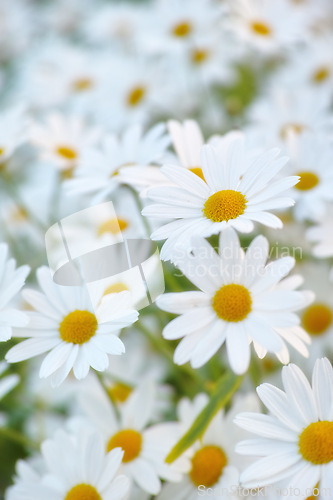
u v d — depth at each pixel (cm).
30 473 37
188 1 57
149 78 56
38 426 44
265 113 49
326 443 32
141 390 38
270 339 32
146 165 40
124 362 44
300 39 53
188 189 35
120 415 38
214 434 37
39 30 79
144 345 45
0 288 36
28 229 48
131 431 37
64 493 35
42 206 48
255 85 58
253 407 37
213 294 34
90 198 47
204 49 57
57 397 45
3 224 49
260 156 35
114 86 57
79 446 36
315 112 48
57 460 36
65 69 62
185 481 36
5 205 50
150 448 37
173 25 56
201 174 38
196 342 33
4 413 45
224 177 35
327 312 43
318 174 41
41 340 35
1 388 40
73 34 76
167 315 40
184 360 33
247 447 33
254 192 34
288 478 32
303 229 44
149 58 58
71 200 47
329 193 40
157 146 41
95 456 35
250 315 33
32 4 83
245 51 58
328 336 43
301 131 47
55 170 50
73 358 34
